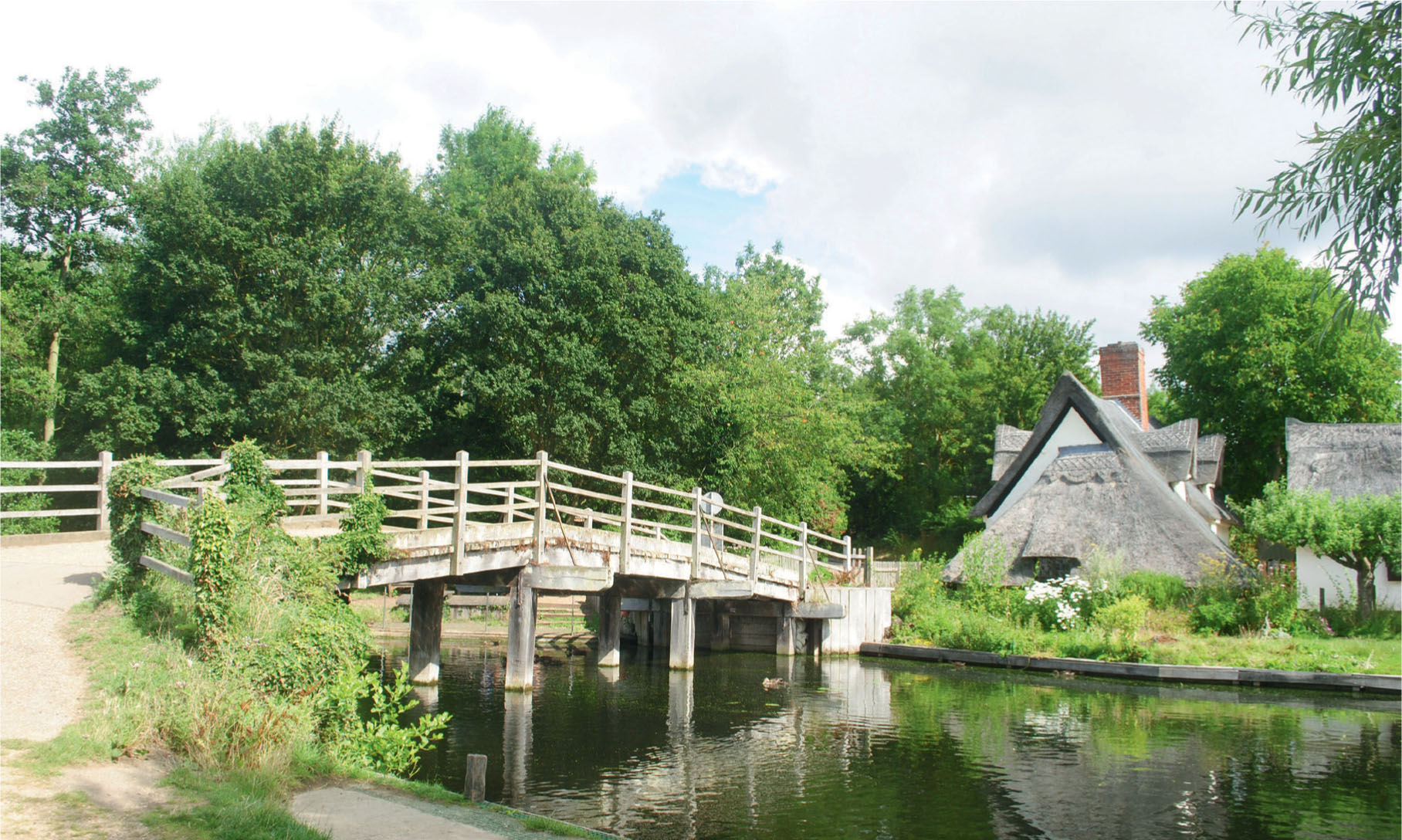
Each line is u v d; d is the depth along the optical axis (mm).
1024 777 12578
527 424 34688
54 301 35969
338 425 32125
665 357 37469
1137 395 40688
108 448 31281
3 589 14039
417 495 17375
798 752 13945
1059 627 26250
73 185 37062
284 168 33844
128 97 38375
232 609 10805
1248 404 46062
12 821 6441
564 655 26375
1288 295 44906
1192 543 28266
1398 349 45250
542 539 18266
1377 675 19953
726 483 38062
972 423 55406
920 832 10211
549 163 52531
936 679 22219
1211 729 16031
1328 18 7000
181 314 32969
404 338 37094
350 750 10508
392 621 33188
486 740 14203
